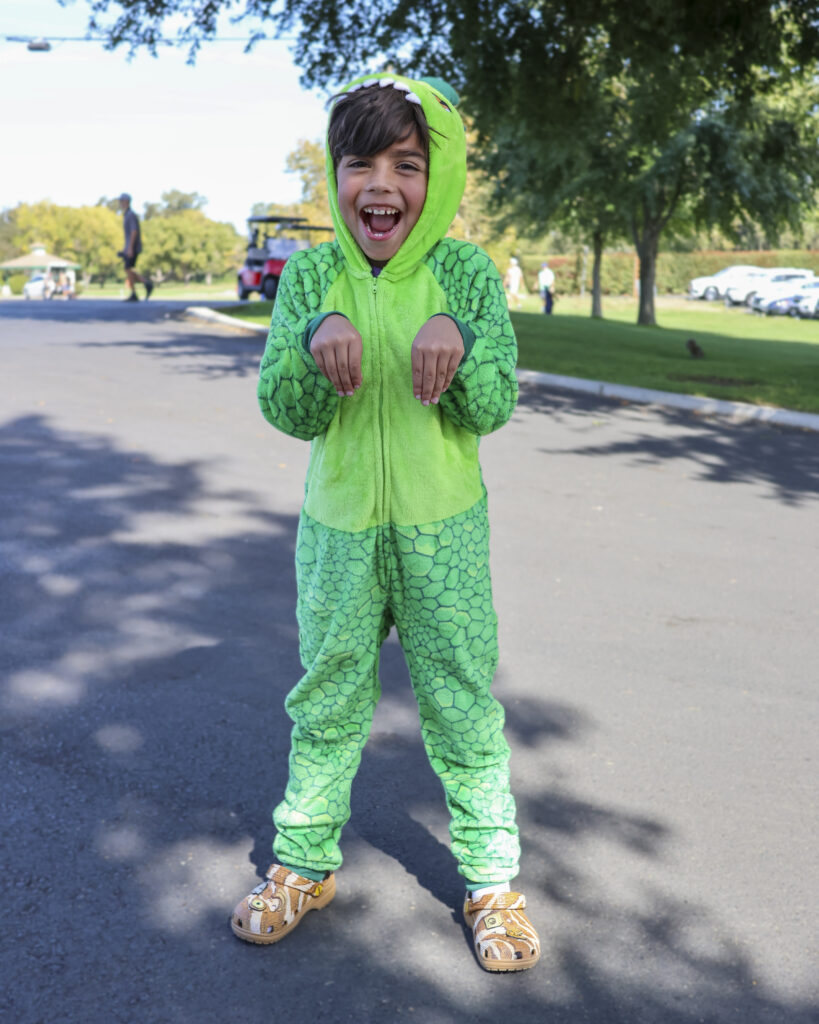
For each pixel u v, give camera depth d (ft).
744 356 57.57
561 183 89.66
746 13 40.40
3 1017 6.64
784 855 8.92
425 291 6.64
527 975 7.33
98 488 19.86
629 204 91.50
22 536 16.72
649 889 8.38
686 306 148.77
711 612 15.07
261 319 57.21
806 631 14.47
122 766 9.82
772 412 34.06
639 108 58.70
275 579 15.39
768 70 45.96
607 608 15.02
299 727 7.61
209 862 8.43
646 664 13.05
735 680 12.66
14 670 11.82
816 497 22.99
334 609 7.04
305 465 22.53
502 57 45.68
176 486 20.33
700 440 29.25
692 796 9.86
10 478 20.16
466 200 161.89
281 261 82.89
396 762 10.30
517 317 77.97
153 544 16.74
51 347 40.83
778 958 7.60
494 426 6.73
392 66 46.75
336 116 6.38
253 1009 6.86
